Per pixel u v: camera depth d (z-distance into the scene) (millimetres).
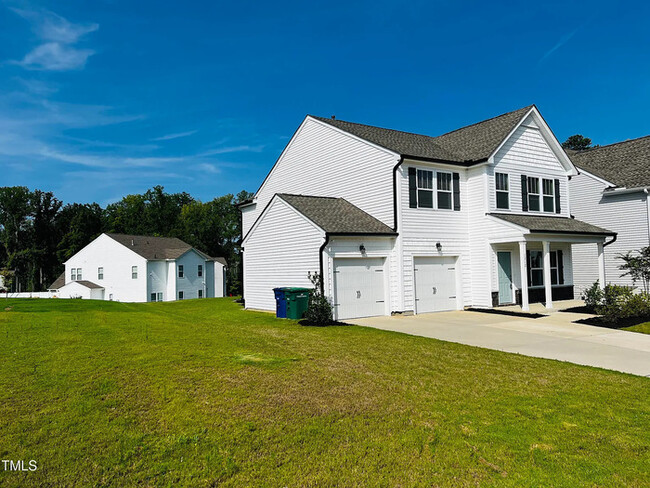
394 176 16656
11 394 5738
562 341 11219
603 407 6160
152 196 71312
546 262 17359
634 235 20328
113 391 6027
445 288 17969
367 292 16188
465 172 18812
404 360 8750
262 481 4156
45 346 8266
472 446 4941
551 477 4324
